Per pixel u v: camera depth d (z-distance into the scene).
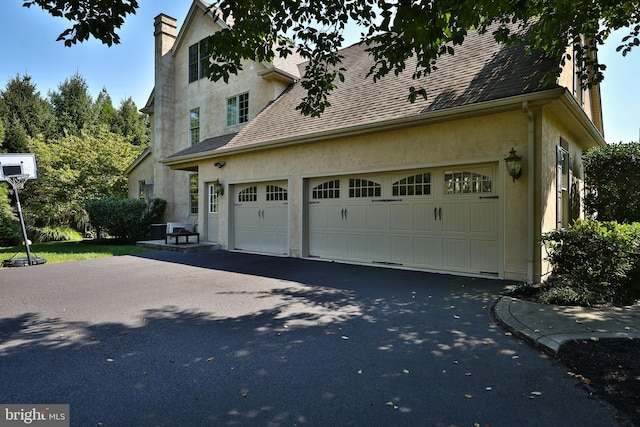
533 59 6.77
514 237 6.27
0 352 3.41
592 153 9.44
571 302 4.73
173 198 15.90
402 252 7.73
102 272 7.66
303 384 2.78
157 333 3.94
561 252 5.44
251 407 2.47
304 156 9.20
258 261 9.00
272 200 10.14
